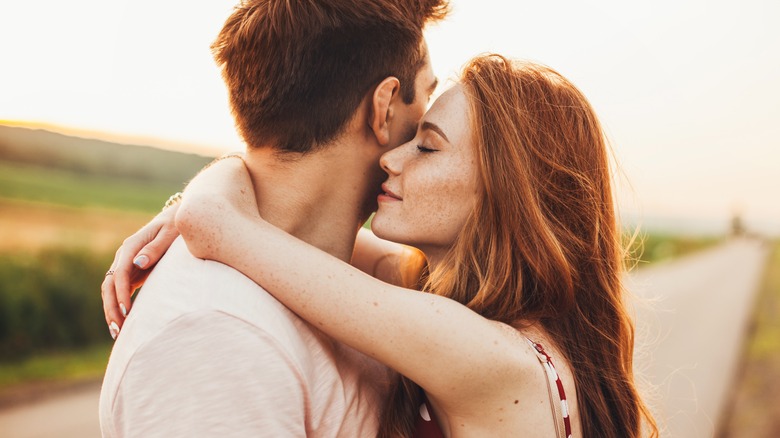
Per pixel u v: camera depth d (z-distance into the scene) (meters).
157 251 1.34
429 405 1.29
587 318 1.50
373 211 1.52
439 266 1.46
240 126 1.33
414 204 1.40
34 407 6.60
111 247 11.84
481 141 1.36
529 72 1.46
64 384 7.59
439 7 1.43
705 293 18.02
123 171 31.14
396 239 1.42
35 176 26.83
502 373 1.14
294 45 1.24
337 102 1.30
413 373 1.13
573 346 1.44
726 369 8.23
